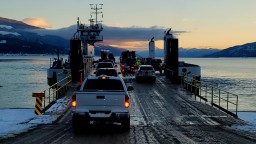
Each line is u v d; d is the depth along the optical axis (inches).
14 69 6855.3
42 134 457.7
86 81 495.5
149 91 1069.1
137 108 739.4
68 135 449.4
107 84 493.4
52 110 701.9
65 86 1059.9
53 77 1492.4
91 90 470.9
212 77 4665.4
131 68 1894.7
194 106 775.1
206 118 621.9
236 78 4468.5
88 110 446.0
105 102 446.9
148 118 617.9
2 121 581.6
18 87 3208.7
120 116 446.0
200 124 560.1
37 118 608.4
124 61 2672.2
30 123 559.2
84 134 458.6
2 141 405.7
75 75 1317.7
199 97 930.1
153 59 2466.8
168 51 1604.3
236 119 613.6
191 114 666.8
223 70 7190.0
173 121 587.8
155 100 869.8
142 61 2513.5
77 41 1321.4
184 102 839.7
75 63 1320.1
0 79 4170.8
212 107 762.8
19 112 687.1
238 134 468.8
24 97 2459.4
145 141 410.3
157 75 1838.1
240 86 3316.9
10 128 510.9
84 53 1705.2
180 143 400.2
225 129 512.7
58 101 827.4
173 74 1407.5
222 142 408.2
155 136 446.6
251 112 729.0
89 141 407.8
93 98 447.5
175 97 932.6
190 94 1000.9
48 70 1501.0
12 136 441.4
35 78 4333.2
